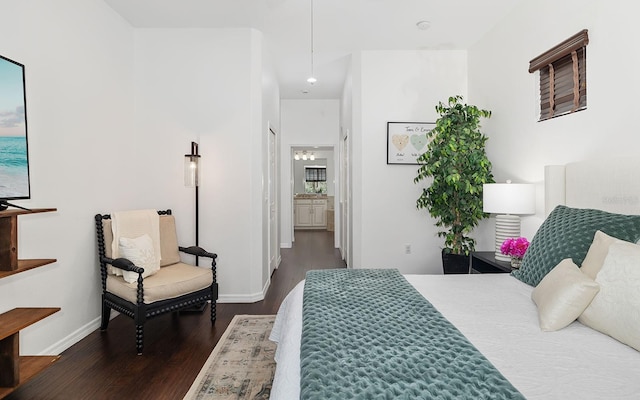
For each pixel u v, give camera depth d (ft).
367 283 6.55
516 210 8.80
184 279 8.91
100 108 9.62
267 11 10.52
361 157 13.58
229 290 11.73
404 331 4.27
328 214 31.01
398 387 3.05
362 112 13.51
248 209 11.67
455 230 11.23
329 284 6.48
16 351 5.68
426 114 13.48
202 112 11.60
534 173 9.37
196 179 11.03
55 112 7.91
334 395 2.93
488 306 5.45
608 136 6.95
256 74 11.79
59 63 8.03
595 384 3.29
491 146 11.63
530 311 5.24
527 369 3.56
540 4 9.05
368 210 13.61
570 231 6.22
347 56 14.16
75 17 8.59
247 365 7.31
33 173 7.27
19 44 6.91
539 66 8.93
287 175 22.47
